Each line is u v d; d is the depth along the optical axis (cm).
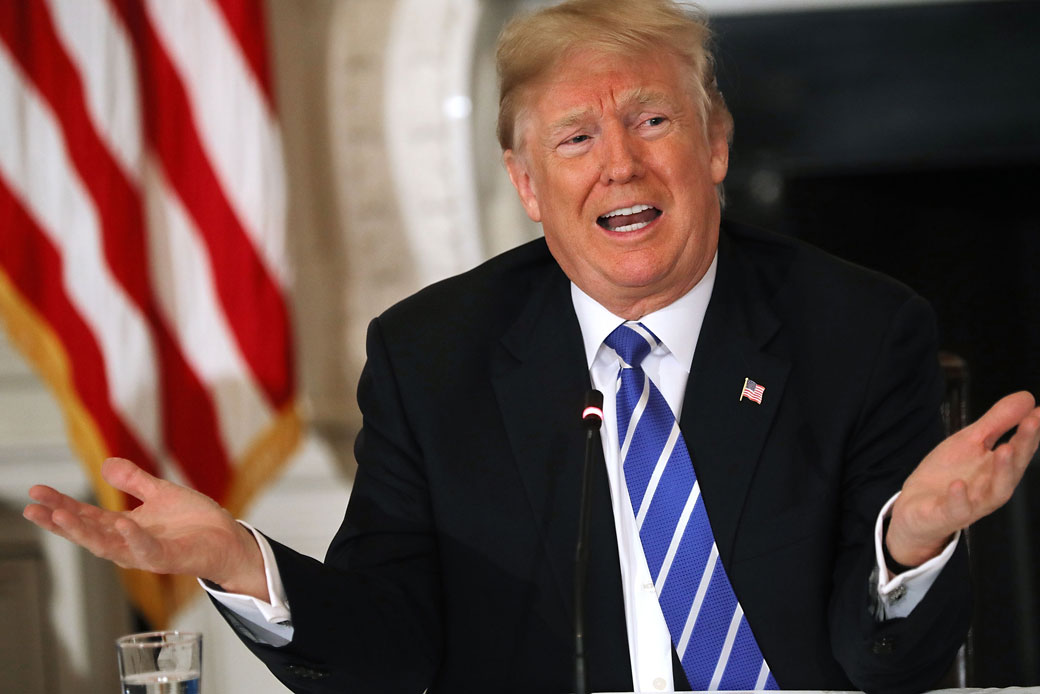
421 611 338
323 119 717
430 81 715
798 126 736
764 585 319
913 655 278
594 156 326
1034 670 562
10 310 632
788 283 360
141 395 639
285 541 723
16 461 711
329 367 722
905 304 346
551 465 338
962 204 767
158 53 648
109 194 634
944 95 730
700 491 326
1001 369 780
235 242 646
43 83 637
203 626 714
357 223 721
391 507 350
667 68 327
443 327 368
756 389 334
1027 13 723
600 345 349
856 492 327
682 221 327
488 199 727
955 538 266
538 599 330
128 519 256
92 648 722
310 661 295
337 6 713
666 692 297
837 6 724
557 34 328
